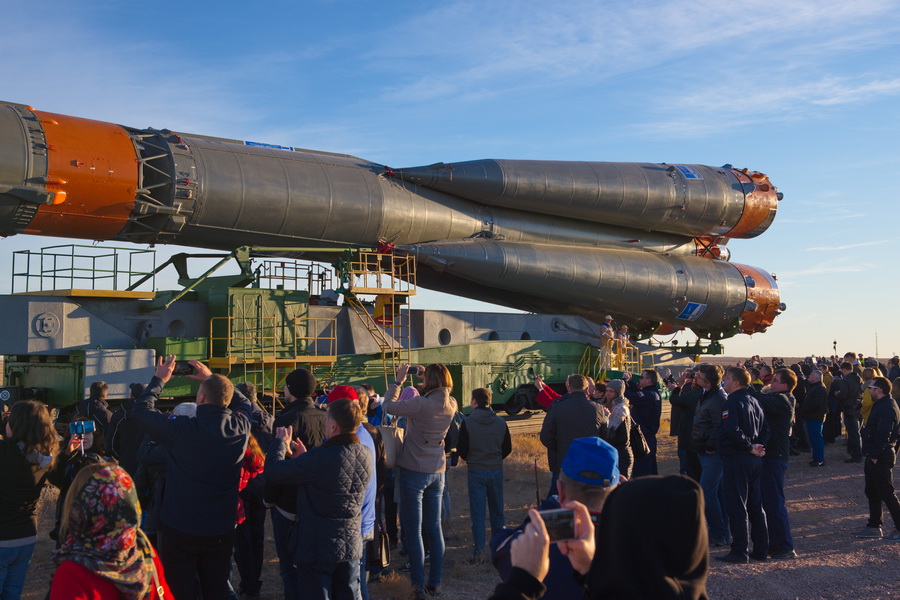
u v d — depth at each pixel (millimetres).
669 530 2150
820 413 14969
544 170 21359
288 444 5465
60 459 6477
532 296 23812
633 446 9438
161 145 15352
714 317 26000
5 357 14445
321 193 17156
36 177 13242
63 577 3031
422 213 19281
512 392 20719
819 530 9844
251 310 15555
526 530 2385
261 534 7340
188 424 5172
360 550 5242
